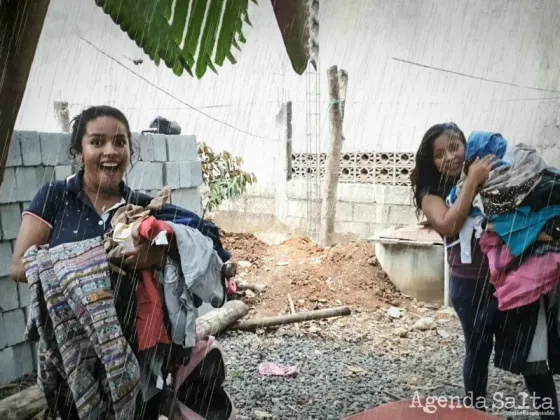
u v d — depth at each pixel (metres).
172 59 0.90
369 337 2.79
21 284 2.57
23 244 1.39
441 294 3.26
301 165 4.81
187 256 1.29
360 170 4.55
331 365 2.45
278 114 4.69
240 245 4.54
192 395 1.60
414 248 3.33
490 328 1.81
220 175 4.73
